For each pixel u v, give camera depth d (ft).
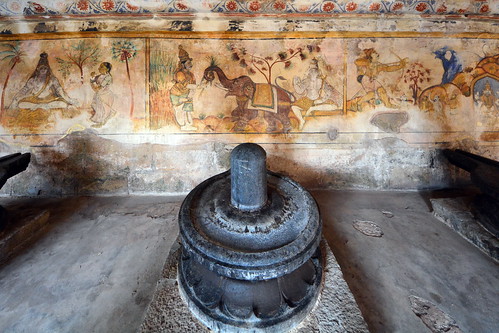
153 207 8.66
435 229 7.52
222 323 3.96
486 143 9.64
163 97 9.14
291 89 9.36
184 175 9.43
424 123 9.52
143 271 5.97
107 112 9.07
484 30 9.43
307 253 4.02
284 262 3.81
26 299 5.16
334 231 7.41
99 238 7.11
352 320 4.28
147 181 9.41
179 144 9.29
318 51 9.34
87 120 9.04
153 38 9.04
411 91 9.46
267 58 9.26
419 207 8.70
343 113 9.46
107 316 4.85
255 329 3.92
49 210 8.41
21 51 8.87
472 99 9.57
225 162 9.41
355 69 9.39
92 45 8.95
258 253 3.85
